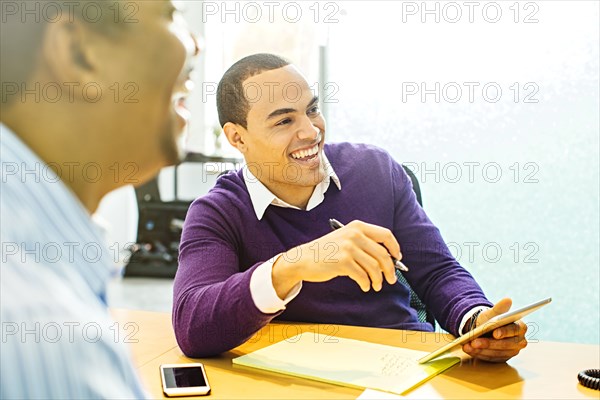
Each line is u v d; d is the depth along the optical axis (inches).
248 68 60.8
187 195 217.3
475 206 119.3
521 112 114.8
